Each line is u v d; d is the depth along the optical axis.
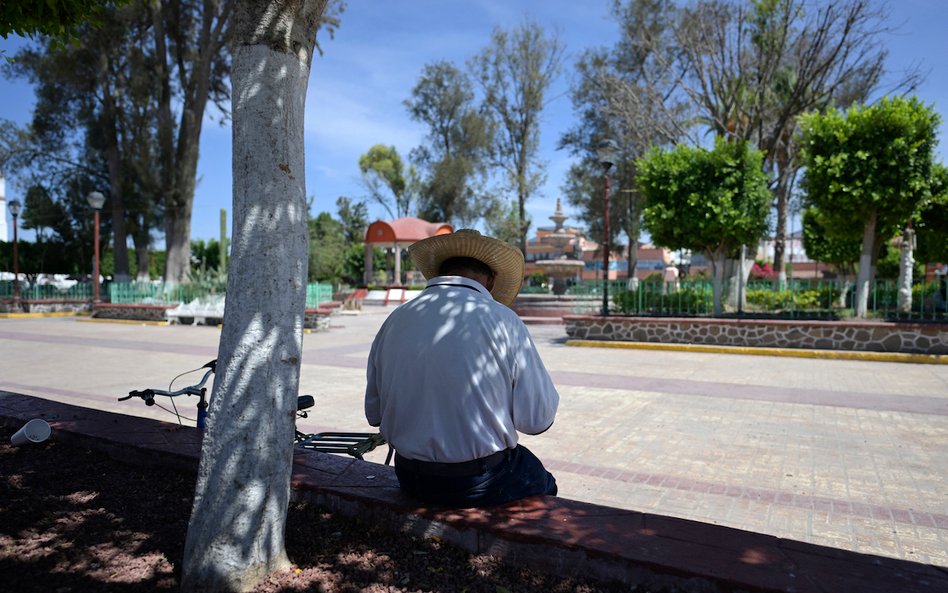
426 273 2.76
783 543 2.08
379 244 34.09
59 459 3.57
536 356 2.36
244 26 2.13
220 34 24.41
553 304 22.38
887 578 1.84
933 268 28.08
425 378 2.20
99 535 2.57
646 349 13.35
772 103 20.89
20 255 32.03
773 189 22.28
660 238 14.55
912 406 7.20
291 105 2.17
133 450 3.48
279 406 2.15
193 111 25.16
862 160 11.89
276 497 2.17
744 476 4.74
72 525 2.67
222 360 2.12
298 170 2.21
